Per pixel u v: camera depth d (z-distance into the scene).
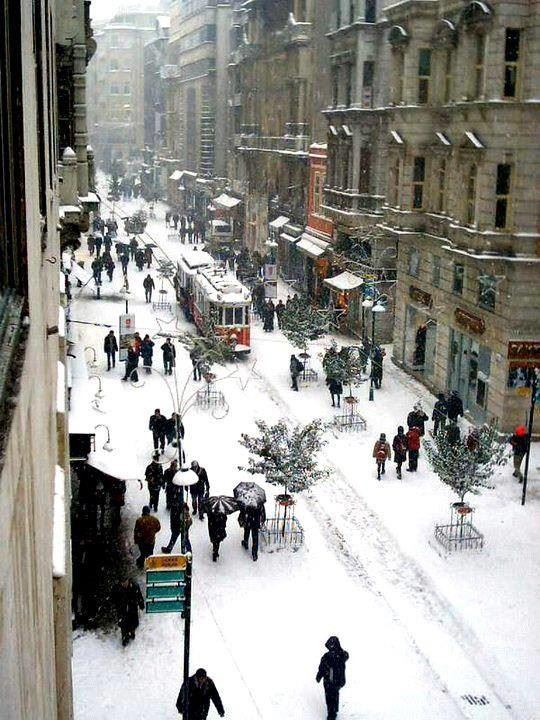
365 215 36.38
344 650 12.99
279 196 53.22
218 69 74.00
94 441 17.81
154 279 50.50
